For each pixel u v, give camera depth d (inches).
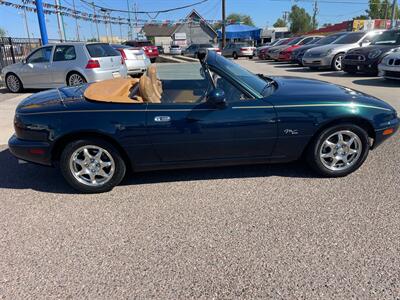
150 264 92.6
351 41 500.4
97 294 82.1
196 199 128.0
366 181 137.6
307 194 128.8
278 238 102.3
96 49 351.6
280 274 87.1
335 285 82.7
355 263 90.2
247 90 131.0
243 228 108.2
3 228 112.4
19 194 137.1
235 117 126.8
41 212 122.3
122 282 86.0
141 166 134.2
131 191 136.4
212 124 126.6
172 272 89.2
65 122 125.0
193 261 93.2
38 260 95.6
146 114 125.1
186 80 167.2
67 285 85.5
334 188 132.9
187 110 126.0
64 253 98.4
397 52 346.9
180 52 1443.2
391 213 113.7
